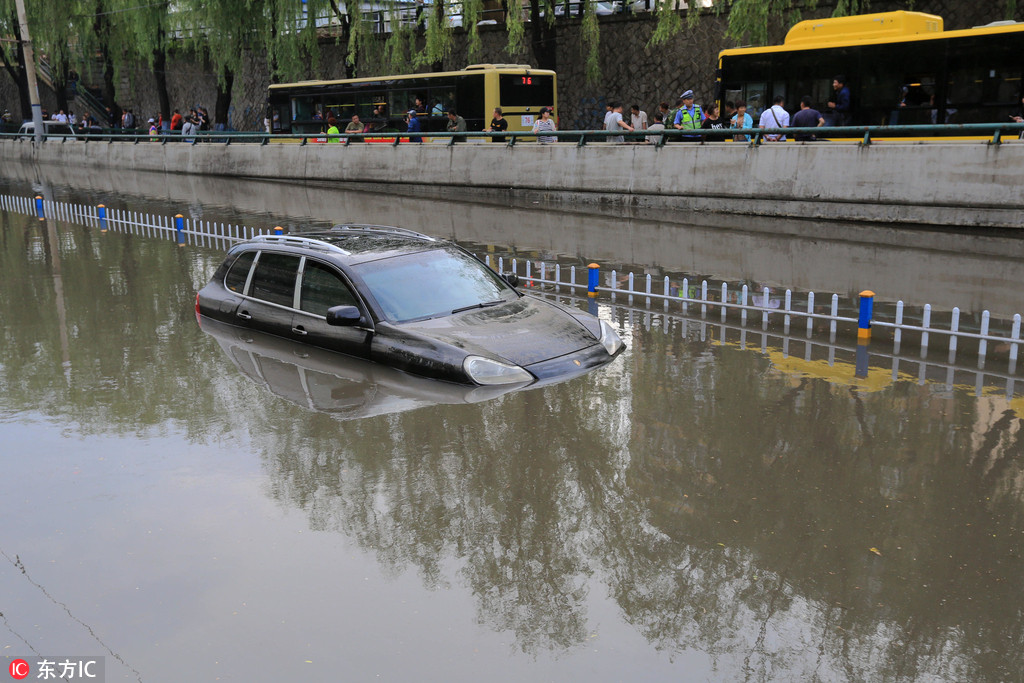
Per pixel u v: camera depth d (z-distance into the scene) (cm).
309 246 880
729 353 845
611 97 3331
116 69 4856
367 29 3672
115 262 1425
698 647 371
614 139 2414
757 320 1000
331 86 3241
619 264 1398
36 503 522
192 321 980
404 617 397
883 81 1950
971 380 747
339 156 2950
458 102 2820
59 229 1888
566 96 3459
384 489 530
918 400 692
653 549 454
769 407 675
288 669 360
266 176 3259
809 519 485
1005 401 688
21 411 690
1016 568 429
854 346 870
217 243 1636
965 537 462
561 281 1247
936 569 430
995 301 1066
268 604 409
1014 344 806
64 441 623
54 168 4081
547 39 3334
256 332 913
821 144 1822
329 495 524
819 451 584
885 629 382
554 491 524
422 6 3459
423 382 732
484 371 711
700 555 447
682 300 1082
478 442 601
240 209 2250
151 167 3781
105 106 5497
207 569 442
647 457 574
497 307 816
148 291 1169
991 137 1783
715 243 1587
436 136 2647
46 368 809
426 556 452
